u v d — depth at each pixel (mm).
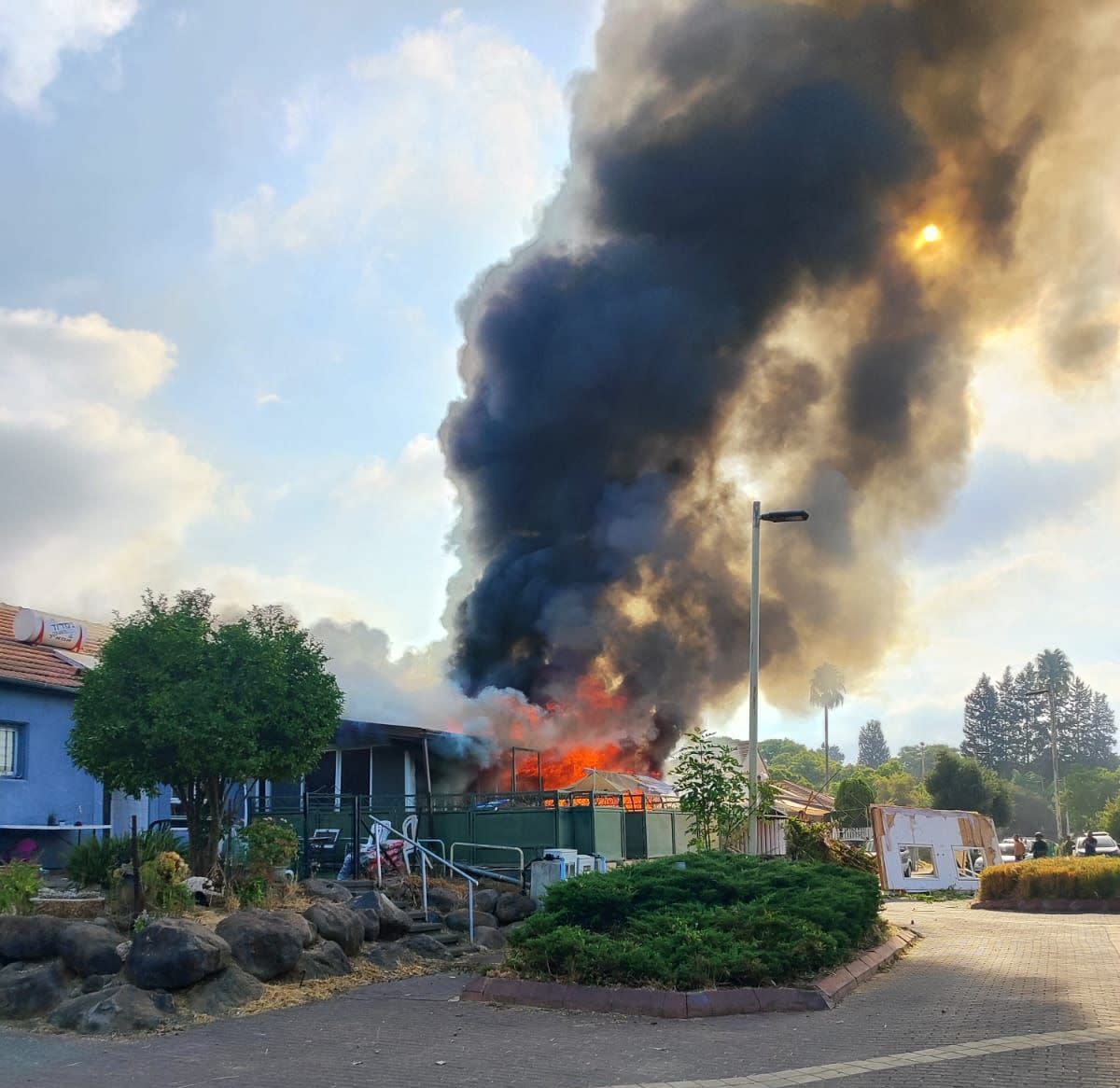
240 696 12672
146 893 11484
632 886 11875
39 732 17344
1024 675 115500
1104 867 21797
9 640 18453
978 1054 7945
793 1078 7422
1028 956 13703
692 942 10500
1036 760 113188
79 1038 9180
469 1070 7801
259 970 10633
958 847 29141
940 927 18125
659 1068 7777
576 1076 7598
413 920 13758
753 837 17703
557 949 10547
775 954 10430
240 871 13273
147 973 9883
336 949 11562
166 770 12594
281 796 19141
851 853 21531
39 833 16984
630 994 9906
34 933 10539
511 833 17031
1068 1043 8227
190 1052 8547
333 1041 8812
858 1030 9008
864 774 98375
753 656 18188
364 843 16953
